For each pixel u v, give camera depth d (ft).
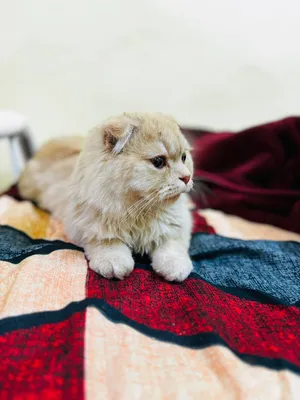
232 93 6.12
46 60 6.03
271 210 4.17
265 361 1.86
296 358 1.92
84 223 2.91
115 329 2.01
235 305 2.40
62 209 3.55
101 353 1.80
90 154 2.85
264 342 2.03
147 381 1.73
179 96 6.27
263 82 5.94
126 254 2.72
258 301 2.50
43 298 2.20
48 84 6.19
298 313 2.34
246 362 1.85
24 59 5.99
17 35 5.83
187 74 6.12
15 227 3.36
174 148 2.72
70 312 2.07
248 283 2.71
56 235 3.30
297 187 4.25
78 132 6.48
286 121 4.24
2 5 5.63
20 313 2.04
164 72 6.14
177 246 2.90
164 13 5.78
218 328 2.06
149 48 6.00
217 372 1.79
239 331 2.13
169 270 2.60
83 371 1.65
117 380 1.69
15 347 1.79
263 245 3.26
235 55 5.89
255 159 4.44
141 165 2.59
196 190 4.59
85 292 2.29
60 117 6.41
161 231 2.93
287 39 5.62
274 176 4.35
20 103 6.26
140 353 1.88
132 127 2.68
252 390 1.68
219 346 1.90
